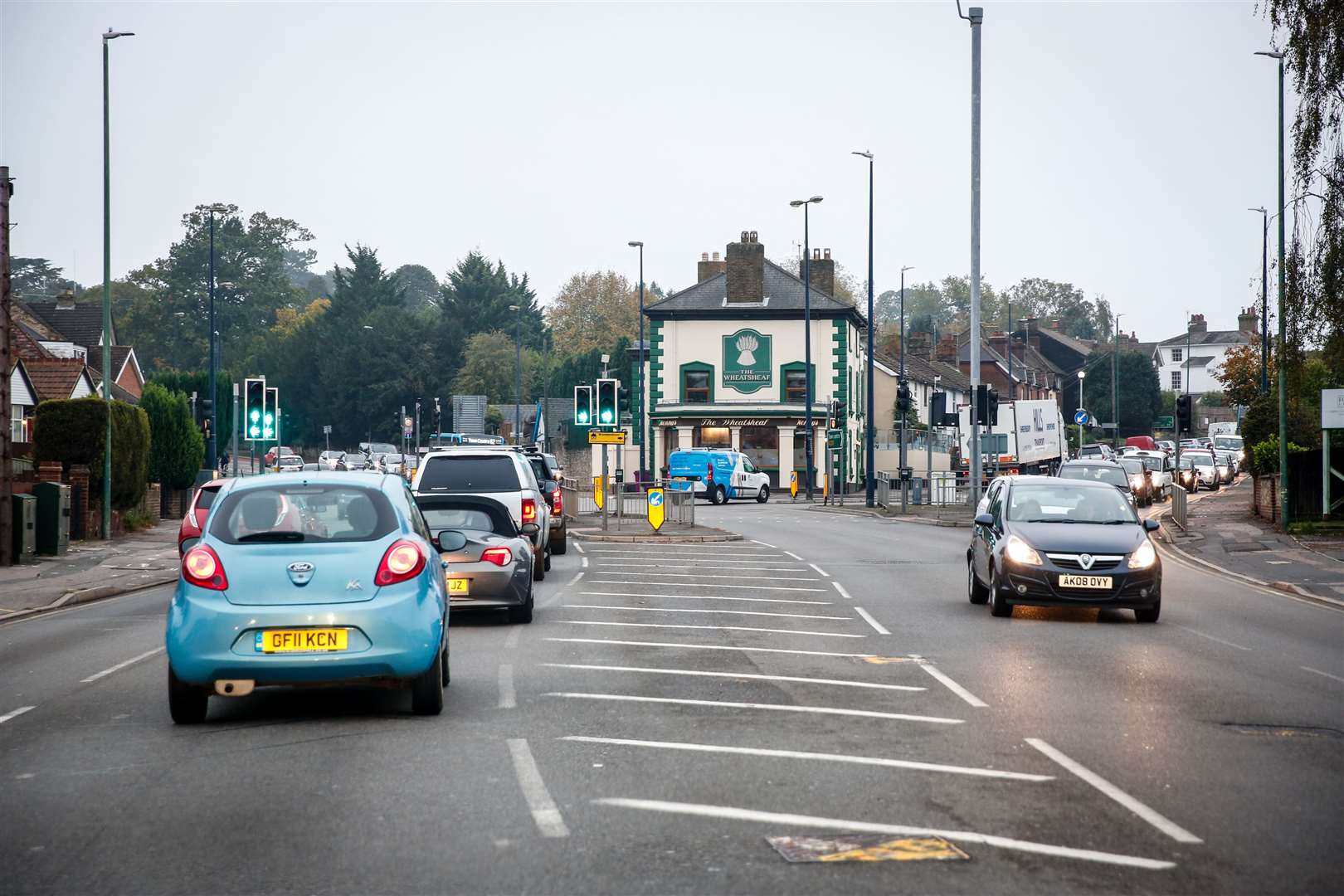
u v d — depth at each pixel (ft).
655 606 56.75
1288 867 19.06
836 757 26.35
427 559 30.96
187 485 142.20
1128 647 44.27
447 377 363.15
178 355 402.31
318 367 363.76
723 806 22.35
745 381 218.79
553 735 28.48
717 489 182.60
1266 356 138.00
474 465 66.13
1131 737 28.63
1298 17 85.20
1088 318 588.50
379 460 253.44
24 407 153.58
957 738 28.37
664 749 27.02
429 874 18.58
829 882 18.21
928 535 111.55
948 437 261.65
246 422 113.70
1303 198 87.35
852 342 225.15
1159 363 467.52
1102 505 55.26
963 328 533.14
